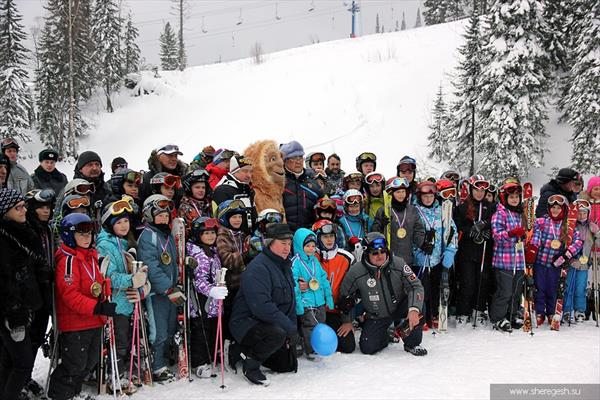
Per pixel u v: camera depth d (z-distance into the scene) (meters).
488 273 6.37
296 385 4.39
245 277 4.55
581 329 6.18
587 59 17.03
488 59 18.62
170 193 5.18
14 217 3.51
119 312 4.33
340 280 5.55
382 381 4.43
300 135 23.84
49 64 26.12
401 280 5.32
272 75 32.50
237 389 4.32
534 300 6.38
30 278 3.57
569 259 6.30
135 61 37.81
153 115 28.50
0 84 24.19
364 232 6.24
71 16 26.62
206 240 4.80
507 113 17.59
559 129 20.44
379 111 25.78
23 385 3.63
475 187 6.36
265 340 4.39
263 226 5.16
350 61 33.03
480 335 5.93
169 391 4.28
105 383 4.20
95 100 31.03
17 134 24.05
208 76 34.81
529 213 6.21
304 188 6.09
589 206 6.43
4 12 25.22
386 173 20.20
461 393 4.12
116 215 4.36
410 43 35.00
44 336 4.30
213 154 8.27
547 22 19.17
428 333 6.05
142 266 4.25
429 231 5.98
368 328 5.30
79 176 5.47
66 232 3.95
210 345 4.86
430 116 24.66
